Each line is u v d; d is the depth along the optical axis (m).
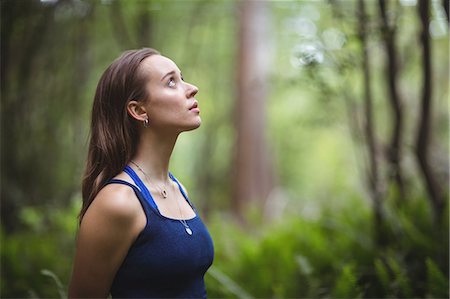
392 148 4.07
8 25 4.41
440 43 6.77
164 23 7.98
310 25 4.08
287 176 13.05
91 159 1.61
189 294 1.57
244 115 9.14
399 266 3.27
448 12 2.86
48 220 5.71
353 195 5.84
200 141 11.20
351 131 4.53
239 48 9.08
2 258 4.07
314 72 3.85
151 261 1.48
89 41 6.46
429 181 3.54
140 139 1.60
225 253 4.61
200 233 1.63
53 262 4.21
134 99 1.56
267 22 9.04
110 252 1.45
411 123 6.94
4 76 4.73
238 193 9.17
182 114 1.57
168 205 1.59
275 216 7.78
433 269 2.85
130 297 1.50
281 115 12.02
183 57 9.53
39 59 5.64
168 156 1.64
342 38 3.67
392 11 3.83
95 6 4.85
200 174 10.70
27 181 6.02
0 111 5.32
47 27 5.06
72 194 6.58
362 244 3.71
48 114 6.28
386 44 3.70
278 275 3.71
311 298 3.36
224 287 3.32
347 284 2.96
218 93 10.79
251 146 9.12
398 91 4.01
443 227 3.53
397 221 3.68
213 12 8.83
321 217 4.99
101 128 1.59
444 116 8.02
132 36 5.36
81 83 6.45
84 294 1.48
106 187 1.50
